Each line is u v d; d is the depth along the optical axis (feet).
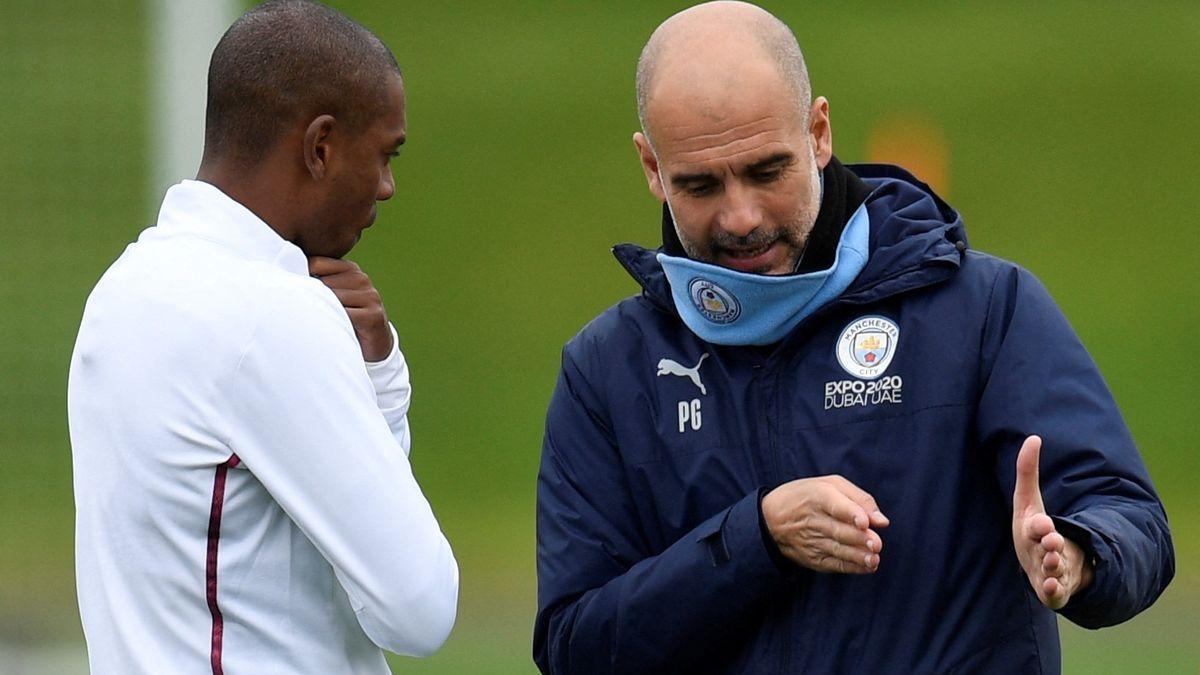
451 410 130.00
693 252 30.25
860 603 29.30
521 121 179.63
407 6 205.36
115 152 113.50
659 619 29.53
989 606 29.37
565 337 142.61
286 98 27.76
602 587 30.89
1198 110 176.14
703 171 29.17
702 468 30.50
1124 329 139.44
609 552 31.50
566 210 163.73
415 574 26.94
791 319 30.12
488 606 86.48
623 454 31.40
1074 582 26.35
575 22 201.67
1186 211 158.92
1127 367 132.67
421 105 183.11
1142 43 191.21
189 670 26.61
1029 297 30.30
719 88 28.99
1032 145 170.60
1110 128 173.78
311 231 28.53
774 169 29.22
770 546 28.40
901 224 30.73
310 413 26.53
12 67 116.26
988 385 29.66
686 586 29.17
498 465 119.85
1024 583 29.60
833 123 174.50
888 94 180.45
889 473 29.55
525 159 172.55
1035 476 26.32
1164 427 122.83
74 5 115.14
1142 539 27.84
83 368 27.86
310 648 27.43
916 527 29.32
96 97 116.98
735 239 29.43
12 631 80.94
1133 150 169.89
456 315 146.51
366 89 28.14
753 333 30.12
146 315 27.12
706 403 30.76
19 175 110.93
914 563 29.27
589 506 31.76
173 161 77.71
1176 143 171.12
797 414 30.12
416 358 138.82
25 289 105.50
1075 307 143.43
